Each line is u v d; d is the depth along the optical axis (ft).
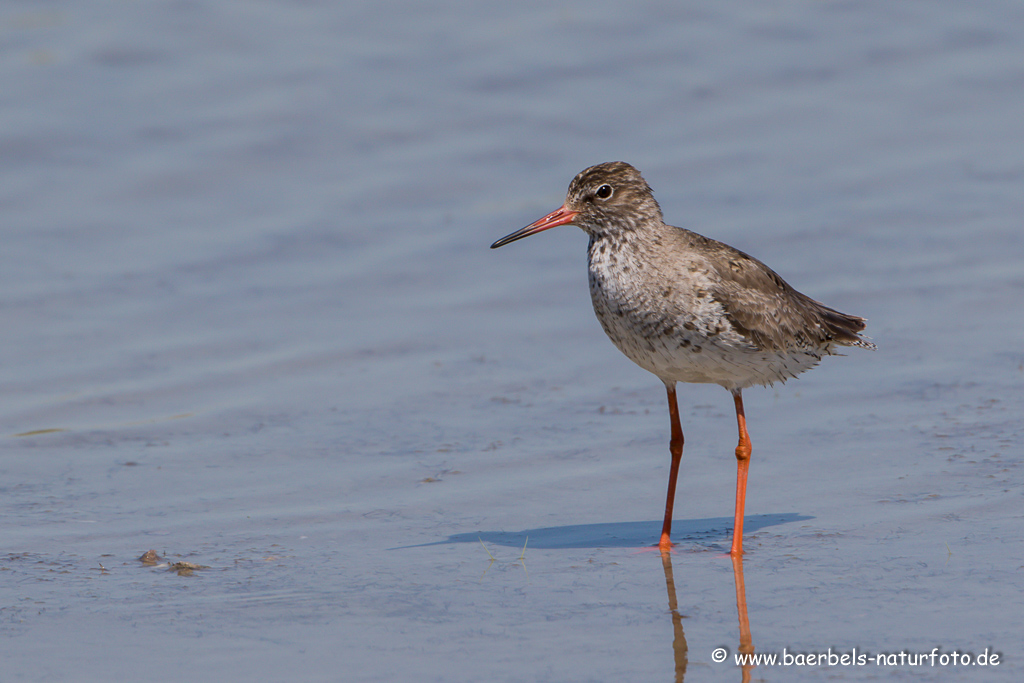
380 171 78.38
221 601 34.19
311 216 73.41
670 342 37.86
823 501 40.78
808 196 73.61
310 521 40.60
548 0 98.02
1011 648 29.89
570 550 37.96
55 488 44.01
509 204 74.43
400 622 32.63
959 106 83.97
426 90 86.28
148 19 94.17
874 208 71.77
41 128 80.74
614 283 38.47
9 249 69.10
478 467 45.14
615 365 56.18
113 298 63.62
